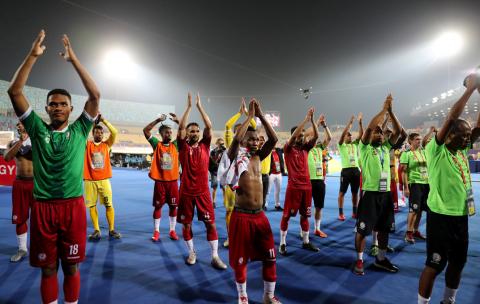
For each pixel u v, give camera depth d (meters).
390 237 5.78
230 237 3.12
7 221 6.76
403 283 3.70
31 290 3.44
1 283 3.61
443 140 2.84
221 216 7.66
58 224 2.57
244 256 3.04
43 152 2.53
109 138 5.80
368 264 4.34
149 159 24.27
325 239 5.61
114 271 4.01
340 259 4.55
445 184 2.84
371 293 3.43
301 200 4.95
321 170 5.91
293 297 3.32
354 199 7.27
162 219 7.23
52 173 2.54
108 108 29.83
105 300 3.21
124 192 11.83
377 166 4.09
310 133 5.55
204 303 3.17
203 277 3.84
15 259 4.31
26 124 2.48
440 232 2.82
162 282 3.68
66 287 2.67
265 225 3.10
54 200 2.56
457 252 2.86
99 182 5.51
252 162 3.22
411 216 5.41
